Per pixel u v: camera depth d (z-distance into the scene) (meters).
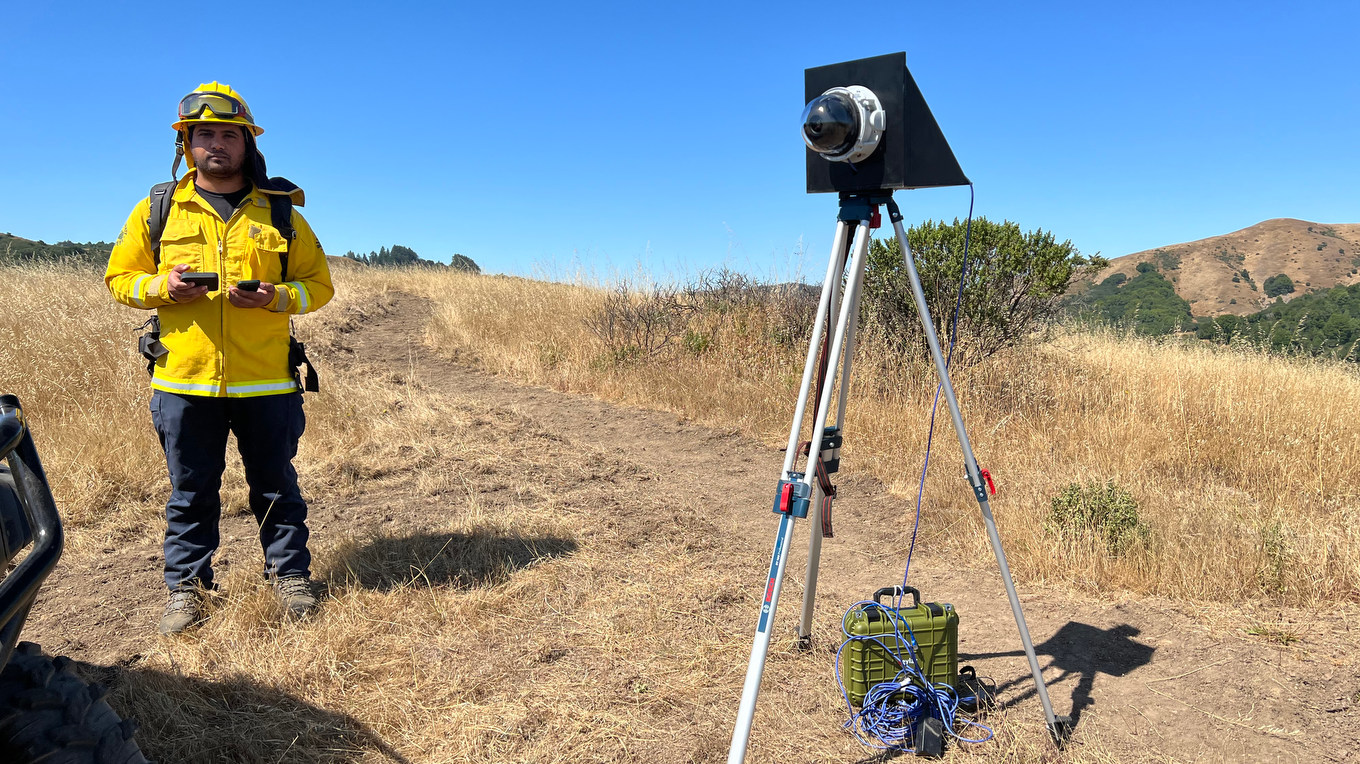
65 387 5.86
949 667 2.68
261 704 2.59
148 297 2.90
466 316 11.74
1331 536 3.90
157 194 3.00
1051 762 2.43
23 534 1.54
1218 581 3.55
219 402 3.07
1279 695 2.78
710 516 4.81
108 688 2.61
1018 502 4.53
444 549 3.93
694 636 3.22
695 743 2.52
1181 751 2.49
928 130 2.20
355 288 14.50
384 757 2.38
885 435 6.12
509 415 7.03
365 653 2.96
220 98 2.87
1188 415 5.86
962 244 7.56
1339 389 6.42
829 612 3.50
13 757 1.45
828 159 2.18
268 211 3.13
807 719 2.66
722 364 8.59
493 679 2.84
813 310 9.26
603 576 3.76
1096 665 3.04
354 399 6.70
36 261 11.42
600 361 9.02
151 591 3.49
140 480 4.69
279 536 3.30
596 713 2.64
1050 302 7.83
